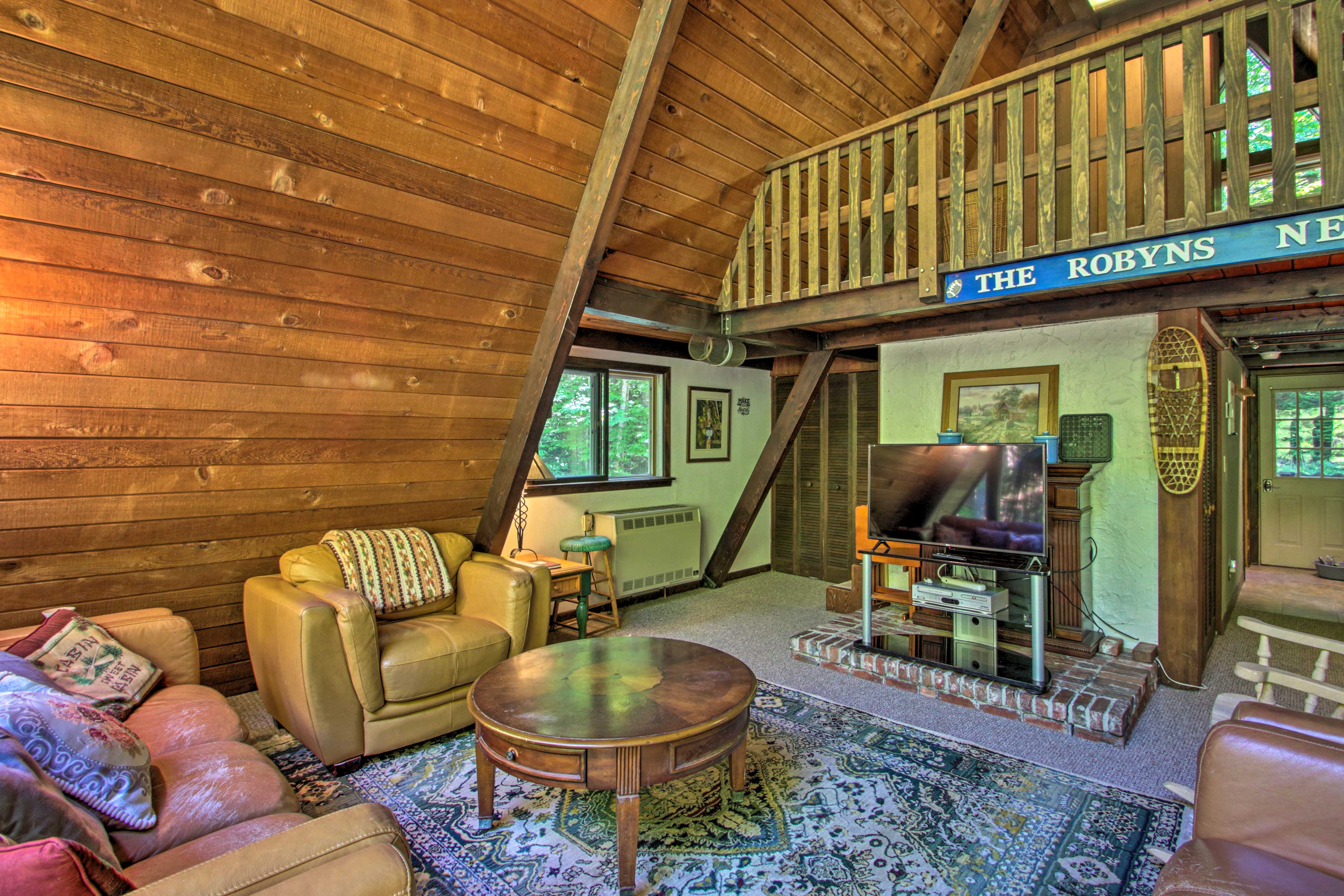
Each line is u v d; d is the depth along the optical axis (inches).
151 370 86.6
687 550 208.8
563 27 89.1
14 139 65.3
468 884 72.4
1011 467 119.6
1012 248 101.3
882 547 172.4
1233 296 117.3
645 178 114.4
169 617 93.2
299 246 87.7
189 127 72.8
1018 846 78.3
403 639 106.9
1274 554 257.9
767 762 99.1
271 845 40.1
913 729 110.7
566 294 113.0
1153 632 137.2
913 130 112.8
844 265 146.9
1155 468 136.4
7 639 81.8
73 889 34.0
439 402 119.3
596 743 69.9
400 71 81.6
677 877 73.2
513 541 169.5
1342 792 50.0
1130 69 160.9
